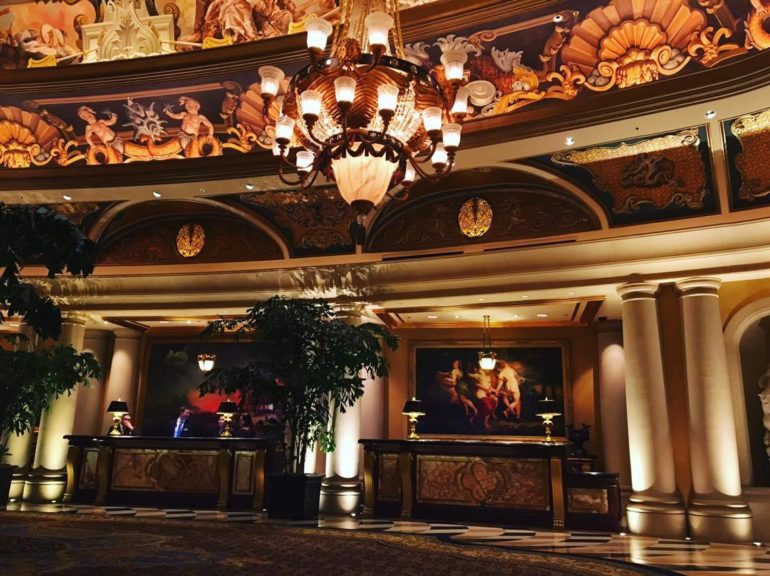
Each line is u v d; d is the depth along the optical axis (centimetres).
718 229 884
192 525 830
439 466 994
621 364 1206
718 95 730
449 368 1328
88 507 1041
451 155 575
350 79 497
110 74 912
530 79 832
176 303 1194
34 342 1189
